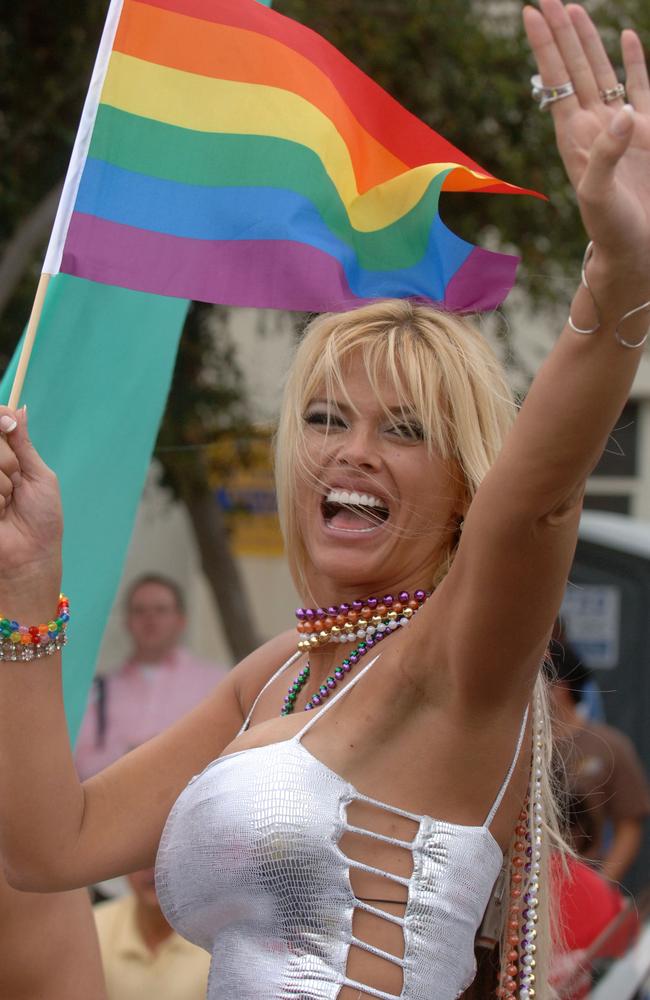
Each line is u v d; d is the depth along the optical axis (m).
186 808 4.20
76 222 5.02
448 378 4.38
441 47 18.98
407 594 4.47
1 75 17.08
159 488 21.88
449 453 4.40
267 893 3.98
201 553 21.09
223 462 19.70
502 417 4.48
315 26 18.09
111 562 6.20
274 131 5.15
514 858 4.39
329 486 4.46
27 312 17.30
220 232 5.12
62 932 5.26
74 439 6.08
